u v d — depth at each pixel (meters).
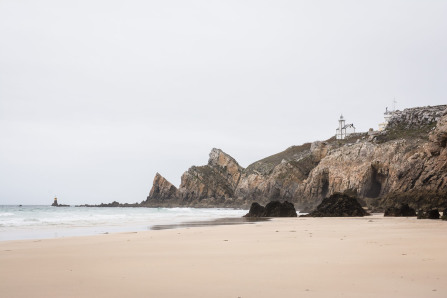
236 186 195.00
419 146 102.56
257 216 67.00
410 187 81.25
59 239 24.27
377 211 75.81
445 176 72.25
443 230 27.25
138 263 13.89
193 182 189.38
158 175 198.62
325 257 14.29
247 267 12.52
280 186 148.50
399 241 19.20
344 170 116.25
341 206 61.28
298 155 181.62
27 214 73.12
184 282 10.31
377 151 111.62
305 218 57.31
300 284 9.74
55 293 9.18
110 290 9.45
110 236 26.30
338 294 8.60
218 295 8.78
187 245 19.81
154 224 43.78
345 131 177.75
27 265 13.67
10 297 8.79
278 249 17.19
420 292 8.64
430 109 124.38
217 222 47.59
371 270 11.40
